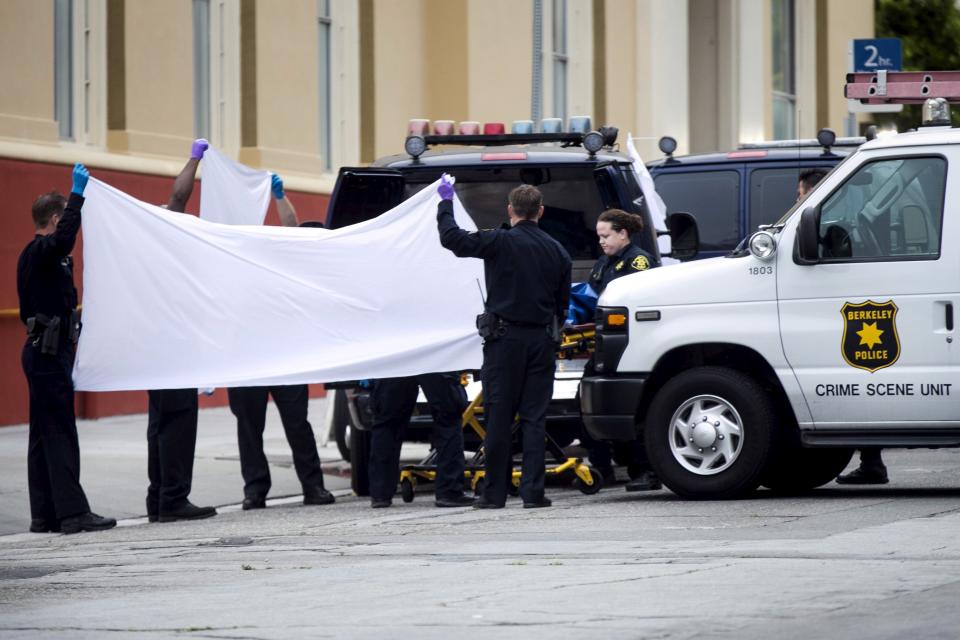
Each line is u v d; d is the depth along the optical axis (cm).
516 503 3222
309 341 3222
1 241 4872
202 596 2003
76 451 3098
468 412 3356
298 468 3453
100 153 5241
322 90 6425
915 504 2812
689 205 4441
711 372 3008
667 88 8456
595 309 3147
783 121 9612
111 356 3167
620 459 3550
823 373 2936
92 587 2184
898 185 2923
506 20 7088
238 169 3600
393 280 3253
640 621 1681
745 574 1988
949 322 2862
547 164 3531
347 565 2248
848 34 9956
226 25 5872
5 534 3127
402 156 3681
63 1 5241
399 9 6688
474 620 1711
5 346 4919
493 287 3022
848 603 1764
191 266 3186
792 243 2972
